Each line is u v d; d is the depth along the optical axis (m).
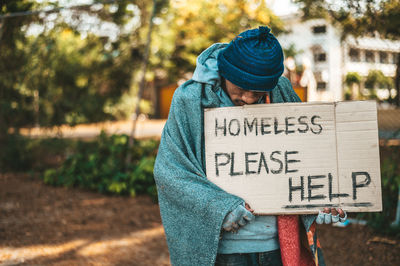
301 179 1.71
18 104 7.52
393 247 3.69
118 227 4.46
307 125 1.72
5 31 6.97
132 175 5.93
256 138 1.72
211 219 1.59
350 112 1.70
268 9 5.97
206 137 1.73
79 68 8.44
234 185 1.71
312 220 1.73
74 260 3.53
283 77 1.88
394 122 4.19
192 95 1.73
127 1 8.14
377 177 1.70
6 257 3.56
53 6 7.03
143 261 3.53
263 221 1.74
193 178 1.69
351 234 4.05
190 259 1.68
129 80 10.84
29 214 4.91
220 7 7.58
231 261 1.72
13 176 7.27
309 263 1.86
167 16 9.34
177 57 12.01
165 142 1.78
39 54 7.41
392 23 3.62
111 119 8.54
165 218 1.75
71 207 5.25
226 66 1.59
